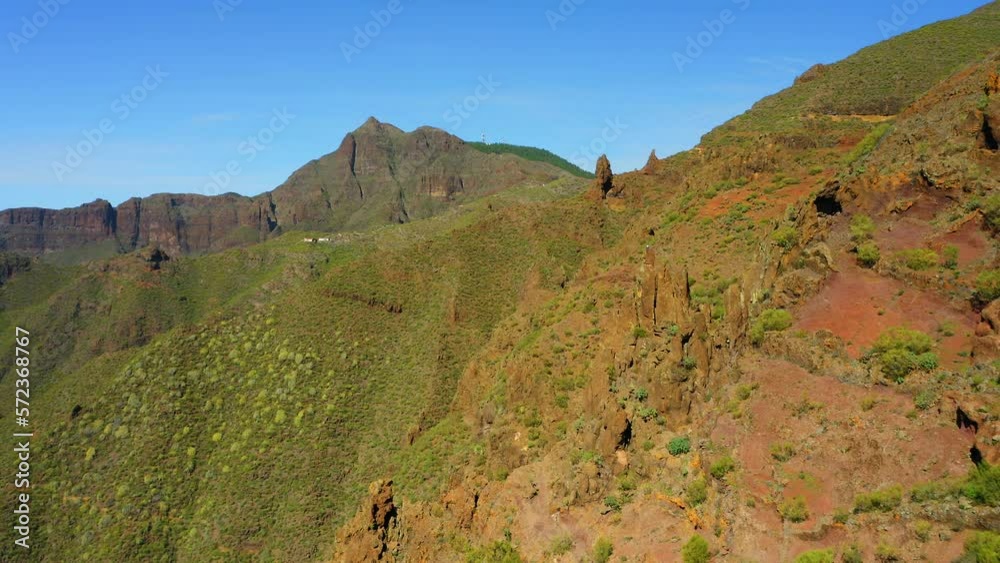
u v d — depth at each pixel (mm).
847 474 29219
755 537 29000
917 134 42375
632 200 109125
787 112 99625
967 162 37406
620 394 40781
